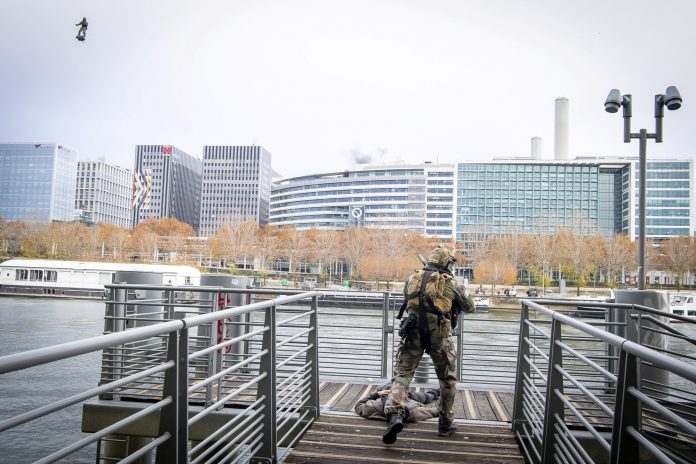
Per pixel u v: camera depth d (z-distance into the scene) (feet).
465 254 451.12
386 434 16.42
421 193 540.11
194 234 574.97
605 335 9.92
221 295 28.09
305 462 15.83
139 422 21.53
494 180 513.86
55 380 75.97
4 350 109.60
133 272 28.25
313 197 597.93
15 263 240.32
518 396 18.85
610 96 33.63
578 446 11.90
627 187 492.54
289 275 410.31
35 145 647.97
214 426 20.79
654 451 7.82
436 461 16.07
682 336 18.62
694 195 510.58
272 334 15.57
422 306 17.19
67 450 6.81
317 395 20.07
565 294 353.51
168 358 9.62
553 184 506.89
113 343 7.41
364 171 567.59
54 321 156.87
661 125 33.06
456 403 23.07
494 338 74.08
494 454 16.76
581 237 404.98
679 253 378.32
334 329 72.08
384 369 27.40
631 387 8.94
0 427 5.71
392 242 391.86
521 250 386.52
